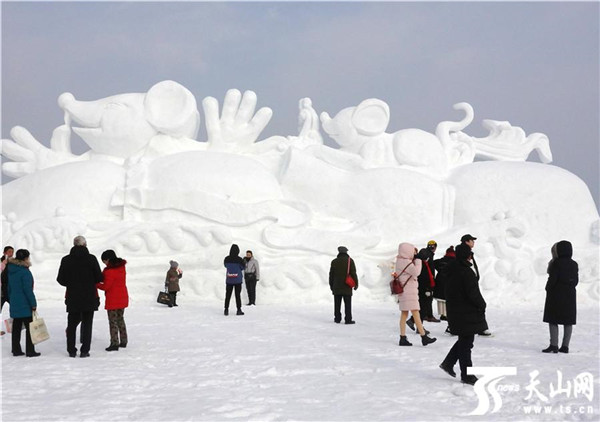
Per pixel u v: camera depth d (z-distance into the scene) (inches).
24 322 364.2
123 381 288.0
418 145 901.2
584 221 818.2
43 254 736.3
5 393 265.4
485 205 818.8
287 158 867.4
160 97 919.0
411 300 386.3
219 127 940.6
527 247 763.4
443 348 378.9
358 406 239.8
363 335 438.6
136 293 729.6
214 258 734.5
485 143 1000.9
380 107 916.0
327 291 740.0
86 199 802.2
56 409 236.8
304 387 273.6
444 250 753.0
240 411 231.3
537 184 830.5
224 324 509.0
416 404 243.3
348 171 864.9
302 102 1001.5
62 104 924.0
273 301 724.7
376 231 780.6
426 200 815.7
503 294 734.5
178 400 250.5
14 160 949.2
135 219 784.3
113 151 913.5
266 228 761.0
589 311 633.6
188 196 775.1
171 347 390.0
